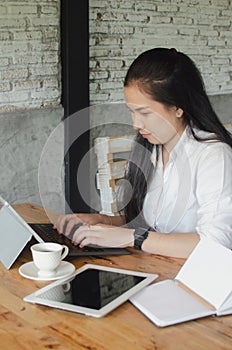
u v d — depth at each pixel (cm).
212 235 191
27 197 350
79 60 357
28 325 145
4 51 329
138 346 134
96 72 378
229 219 195
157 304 153
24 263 190
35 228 222
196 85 204
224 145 206
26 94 343
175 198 213
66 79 356
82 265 187
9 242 192
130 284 167
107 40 379
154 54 200
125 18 385
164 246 195
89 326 144
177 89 198
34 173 350
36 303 157
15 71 335
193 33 425
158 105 198
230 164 203
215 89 449
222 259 160
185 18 418
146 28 398
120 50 388
